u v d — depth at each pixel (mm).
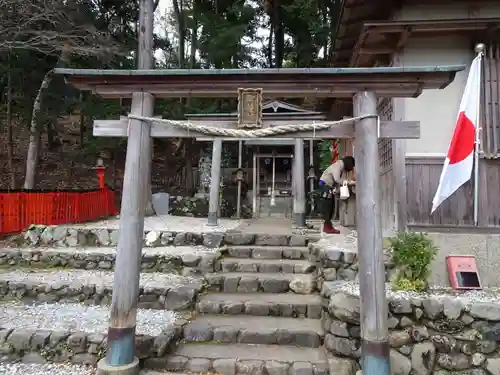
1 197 6805
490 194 4664
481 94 4738
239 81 3445
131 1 13859
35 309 4605
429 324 3725
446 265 4551
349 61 7043
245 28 14492
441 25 4633
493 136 4676
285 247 6270
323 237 6383
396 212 4797
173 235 6695
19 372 3445
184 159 16281
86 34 10914
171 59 17578
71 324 4047
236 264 5633
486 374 3572
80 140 15773
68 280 5199
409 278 4254
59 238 6773
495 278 4504
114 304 3287
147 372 3453
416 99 4895
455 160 4434
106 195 9750
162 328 3961
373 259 3152
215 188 8430
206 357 3600
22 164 14797
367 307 3111
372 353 3043
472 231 4656
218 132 3395
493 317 3650
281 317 4473
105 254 5965
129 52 11672
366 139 3293
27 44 9836
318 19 15344
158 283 5031
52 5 9781
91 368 3525
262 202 12258
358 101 3389
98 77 3422
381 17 5594
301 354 3707
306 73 3279
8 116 12625
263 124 3512
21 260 6145
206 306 4578
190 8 17234
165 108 12906
